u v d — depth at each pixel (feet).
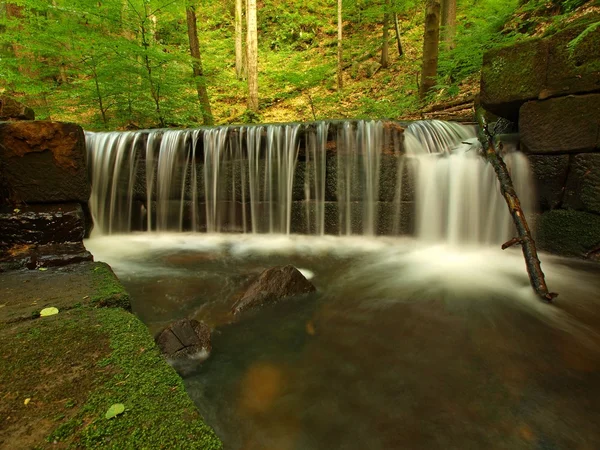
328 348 8.04
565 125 11.93
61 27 23.76
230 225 19.21
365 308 10.03
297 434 5.62
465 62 26.91
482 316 9.26
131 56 26.66
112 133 19.13
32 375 4.59
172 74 28.43
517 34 23.77
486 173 14.46
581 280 11.01
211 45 62.85
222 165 18.76
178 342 7.42
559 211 12.60
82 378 4.53
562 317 9.07
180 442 3.51
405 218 16.60
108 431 3.62
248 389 6.66
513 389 6.56
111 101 28.89
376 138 16.62
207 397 6.45
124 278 12.14
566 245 12.53
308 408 6.17
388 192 16.72
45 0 23.56
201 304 10.15
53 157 14.34
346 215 17.46
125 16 26.50
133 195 19.42
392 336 8.50
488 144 13.66
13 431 3.62
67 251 11.75
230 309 9.81
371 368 7.27
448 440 5.45
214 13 72.08
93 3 23.91
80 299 7.27
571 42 10.66
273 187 18.34
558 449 5.24
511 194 11.52
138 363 4.90
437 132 17.57
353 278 12.46
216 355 7.74
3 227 12.55
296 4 66.64
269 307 9.86
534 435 5.50
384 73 45.16
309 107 42.96
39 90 24.64
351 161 17.06
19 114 19.56
